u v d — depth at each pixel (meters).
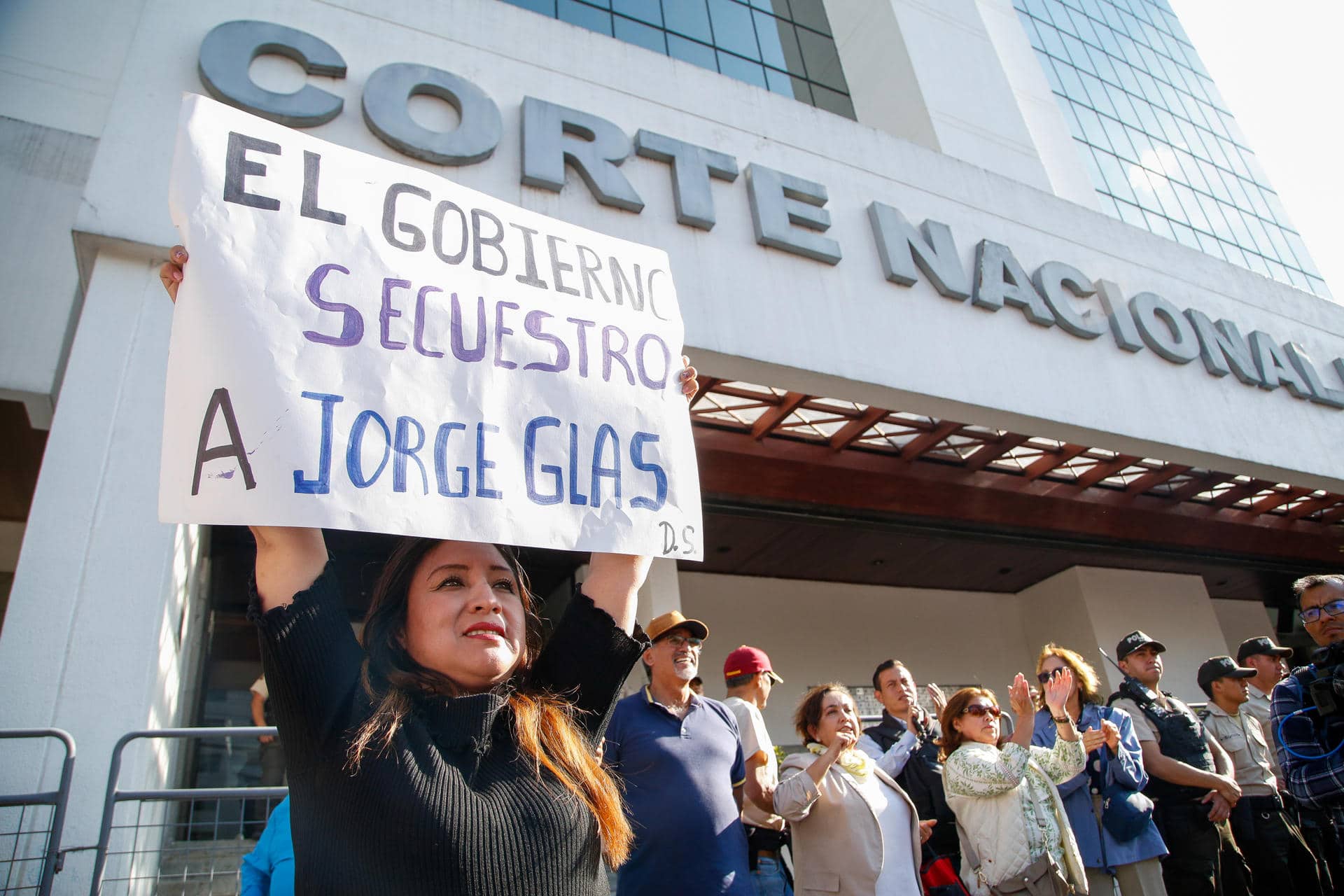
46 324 5.50
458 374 1.79
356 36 6.21
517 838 1.34
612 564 1.89
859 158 8.20
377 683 1.50
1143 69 20.97
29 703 3.89
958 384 7.45
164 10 5.74
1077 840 4.04
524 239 2.07
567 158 6.52
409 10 6.52
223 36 5.62
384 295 1.78
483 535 1.66
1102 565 14.55
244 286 1.63
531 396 1.88
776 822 3.66
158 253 5.02
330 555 1.55
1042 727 4.34
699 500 2.02
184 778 7.14
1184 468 11.46
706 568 12.58
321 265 1.73
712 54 12.53
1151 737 4.41
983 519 11.62
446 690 1.49
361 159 1.91
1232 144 21.64
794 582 13.38
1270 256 19.30
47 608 4.09
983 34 14.02
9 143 5.50
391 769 1.31
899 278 7.52
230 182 1.71
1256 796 4.75
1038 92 16.36
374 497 1.57
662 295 2.25
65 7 5.86
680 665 3.35
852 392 7.18
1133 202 16.91
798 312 6.94
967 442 10.46
